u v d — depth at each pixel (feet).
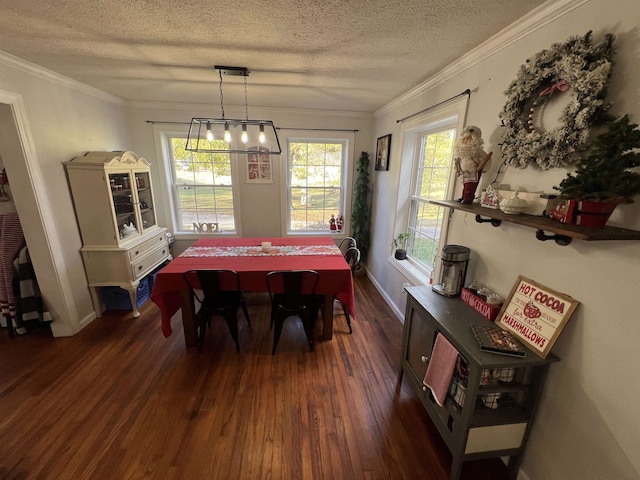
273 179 13.69
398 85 8.74
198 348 8.29
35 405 6.30
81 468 5.02
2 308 8.42
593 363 3.77
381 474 5.05
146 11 4.77
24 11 4.79
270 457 5.28
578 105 3.69
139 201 10.73
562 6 4.06
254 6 4.55
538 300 4.50
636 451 3.33
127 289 9.75
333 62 6.98
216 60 7.02
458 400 4.91
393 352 8.38
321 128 13.26
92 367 7.51
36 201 7.66
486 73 5.75
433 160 9.04
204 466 5.10
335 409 6.35
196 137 12.96
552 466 4.38
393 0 4.30
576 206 3.55
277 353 8.23
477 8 4.45
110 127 10.88
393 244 10.92
